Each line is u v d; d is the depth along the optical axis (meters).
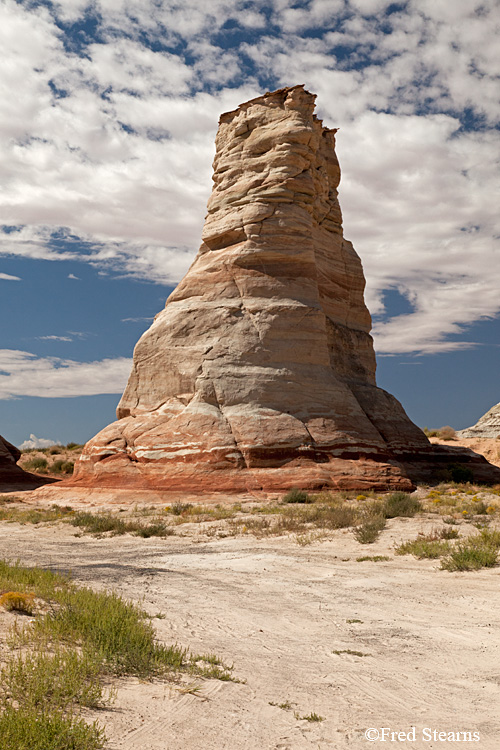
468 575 12.58
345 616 9.91
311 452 34.84
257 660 7.50
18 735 4.55
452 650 7.91
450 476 39.56
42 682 5.62
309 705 5.96
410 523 20.86
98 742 4.76
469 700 6.11
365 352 45.97
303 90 42.59
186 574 13.87
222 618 9.78
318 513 23.47
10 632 7.52
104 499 34.38
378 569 13.78
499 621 9.25
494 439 71.81
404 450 41.06
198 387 37.31
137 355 40.78
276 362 37.88
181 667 7.00
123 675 6.54
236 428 35.56
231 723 5.43
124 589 11.84
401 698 6.18
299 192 41.59
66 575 12.92
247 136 43.56
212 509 29.06
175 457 35.22
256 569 14.39
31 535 24.09
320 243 45.03
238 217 41.31
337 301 45.38
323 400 37.38
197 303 40.44
